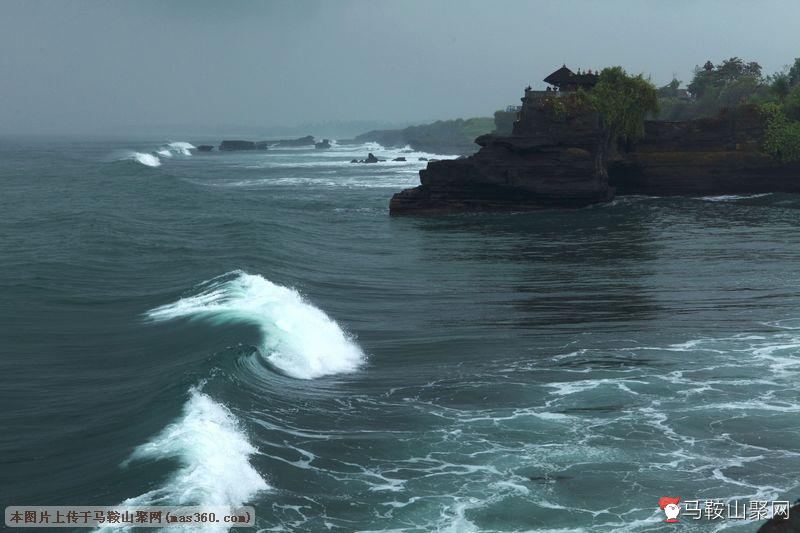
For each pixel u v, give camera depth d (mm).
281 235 54969
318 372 25469
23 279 36938
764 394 23484
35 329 29031
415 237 58938
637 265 46094
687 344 28688
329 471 18078
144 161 168375
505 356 27469
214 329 27578
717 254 49750
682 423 21266
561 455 19250
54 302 33031
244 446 18594
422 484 17656
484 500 17016
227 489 16391
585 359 26953
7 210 66500
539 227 64250
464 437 20234
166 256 44312
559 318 32906
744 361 26609
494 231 62219
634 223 65875
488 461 18875
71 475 17172
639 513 16625
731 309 34125
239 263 41906
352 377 25219
